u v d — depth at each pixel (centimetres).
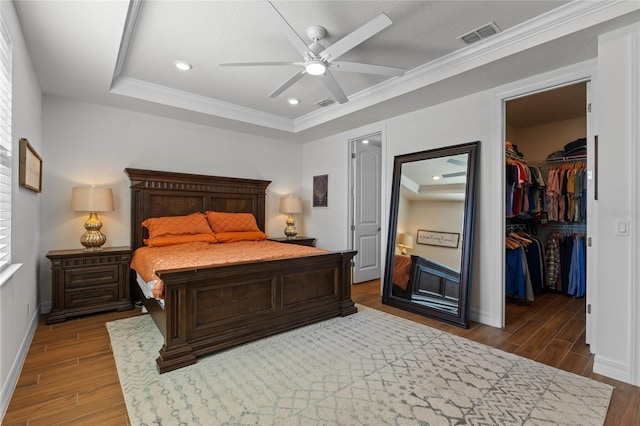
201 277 232
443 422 163
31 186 246
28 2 185
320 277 316
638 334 200
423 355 239
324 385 197
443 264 329
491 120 308
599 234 217
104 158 374
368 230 510
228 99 395
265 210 521
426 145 364
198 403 178
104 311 332
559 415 169
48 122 339
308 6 214
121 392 190
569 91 356
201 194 441
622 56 207
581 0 204
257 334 265
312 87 353
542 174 471
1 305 167
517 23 231
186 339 227
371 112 384
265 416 167
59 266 307
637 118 202
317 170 541
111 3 187
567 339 272
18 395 186
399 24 233
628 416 169
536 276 409
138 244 385
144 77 331
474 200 310
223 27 239
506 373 213
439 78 290
